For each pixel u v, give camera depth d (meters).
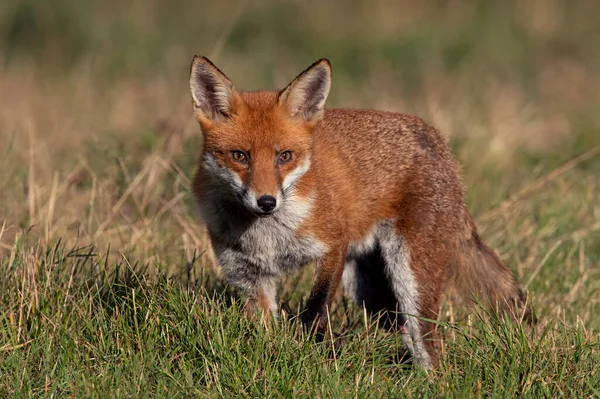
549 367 8.15
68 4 28.09
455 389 7.82
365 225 10.19
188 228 11.51
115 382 7.79
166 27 28.52
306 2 31.00
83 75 22.53
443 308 10.58
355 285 10.66
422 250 10.11
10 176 13.08
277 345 8.32
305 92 9.41
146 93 21.42
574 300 10.71
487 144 16.02
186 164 13.60
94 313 9.04
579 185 14.56
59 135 17.05
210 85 9.39
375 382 7.93
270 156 9.11
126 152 14.26
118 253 11.03
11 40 26.50
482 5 30.73
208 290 10.12
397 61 25.72
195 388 7.76
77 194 13.32
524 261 11.80
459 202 10.59
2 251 10.64
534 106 21.25
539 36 28.20
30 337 8.62
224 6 30.33
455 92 21.50
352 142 10.15
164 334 8.56
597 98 22.48
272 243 9.40
